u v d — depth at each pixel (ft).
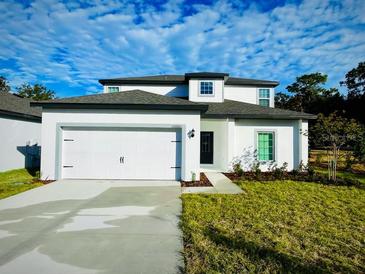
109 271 10.01
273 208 18.67
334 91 141.49
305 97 148.66
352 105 113.39
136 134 29.86
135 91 36.91
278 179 31.22
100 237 13.37
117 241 12.89
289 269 10.35
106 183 27.78
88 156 29.71
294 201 20.71
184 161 29.48
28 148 43.45
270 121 38.83
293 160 38.63
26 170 38.81
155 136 29.89
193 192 23.90
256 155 38.73
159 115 29.73
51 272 9.89
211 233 13.91
